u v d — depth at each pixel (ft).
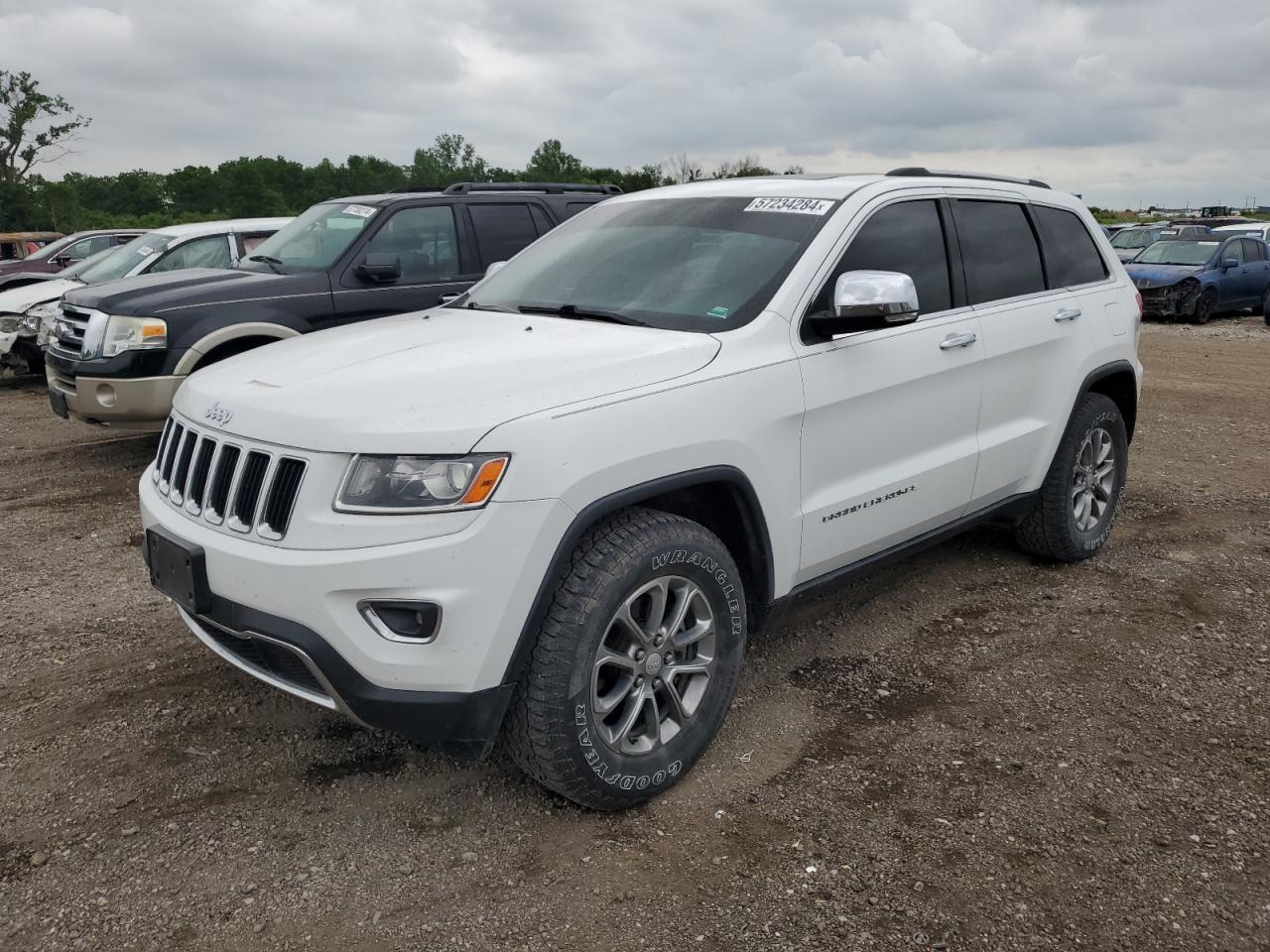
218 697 12.52
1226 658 13.64
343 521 8.82
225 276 24.20
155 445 27.04
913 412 13.00
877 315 11.19
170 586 10.18
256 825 9.95
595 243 14.07
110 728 11.78
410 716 8.95
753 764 11.07
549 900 8.86
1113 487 17.47
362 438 8.91
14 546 18.47
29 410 32.96
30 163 204.44
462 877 9.18
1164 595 15.87
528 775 10.77
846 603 15.64
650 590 9.93
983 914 8.68
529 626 9.05
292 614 8.97
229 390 10.48
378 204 25.14
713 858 9.45
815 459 11.69
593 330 11.48
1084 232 17.26
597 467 9.25
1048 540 16.55
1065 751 11.30
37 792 10.48
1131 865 9.32
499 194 26.78
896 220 13.35
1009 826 9.90
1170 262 62.85
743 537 11.22
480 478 8.73
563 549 9.12
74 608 15.46
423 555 8.64
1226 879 9.12
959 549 18.02
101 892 8.97
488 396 9.34
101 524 19.88
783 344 11.39
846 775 10.84
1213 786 10.59
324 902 8.84
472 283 25.81
